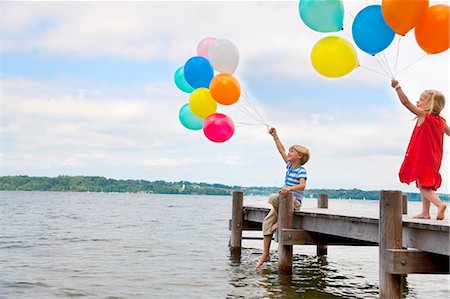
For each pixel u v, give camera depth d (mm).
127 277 8188
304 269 9320
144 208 47812
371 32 6043
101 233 17062
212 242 14172
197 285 7492
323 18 6441
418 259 5008
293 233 7637
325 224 7004
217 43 7715
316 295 6910
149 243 13742
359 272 9344
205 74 8031
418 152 5648
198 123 8812
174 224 22828
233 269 9039
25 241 14000
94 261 10078
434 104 5645
